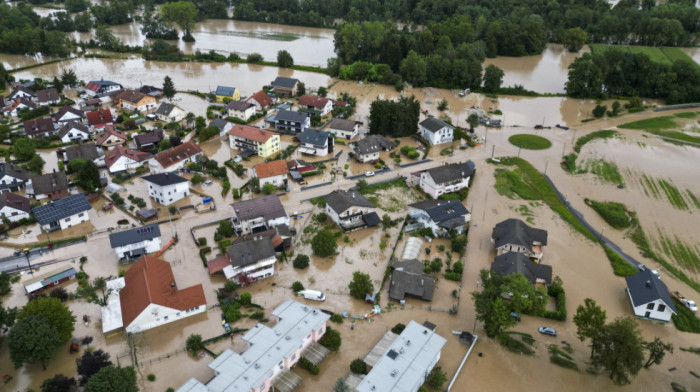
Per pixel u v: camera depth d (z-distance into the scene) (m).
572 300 84.50
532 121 167.88
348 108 169.50
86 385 58.94
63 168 125.06
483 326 77.75
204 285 86.00
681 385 67.44
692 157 139.25
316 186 119.50
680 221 108.94
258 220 99.06
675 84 185.25
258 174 115.31
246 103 161.75
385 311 81.06
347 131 147.50
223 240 97.38
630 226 107.25
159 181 109.81
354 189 117.25
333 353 72.06
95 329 75.62
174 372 68.38
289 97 183.62
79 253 94.31
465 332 75.62
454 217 102.12
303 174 124.75
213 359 70.75
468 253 96.56
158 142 139.00
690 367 70.81
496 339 75.50
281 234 96.69
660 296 78.56
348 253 95.62
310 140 136.00
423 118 167.50
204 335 75.06
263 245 88.44
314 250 94.00
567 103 186.38
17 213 103.56
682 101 184.12
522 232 96.44
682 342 75.62
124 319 74.50
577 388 66.94
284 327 70.62
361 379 66.75
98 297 80.81
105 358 67.69
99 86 179.38
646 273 84.94
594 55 195.62
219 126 148.62
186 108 169.88
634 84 192.75
